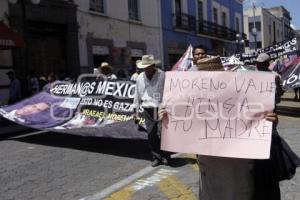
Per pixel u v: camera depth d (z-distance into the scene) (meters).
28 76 16.53
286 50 16.98
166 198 6.00
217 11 39.53
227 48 41.72
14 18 17.91
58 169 7.84
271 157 3.84
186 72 3.70
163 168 7.69
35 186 6.80
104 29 23.53
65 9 20.59
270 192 3.88
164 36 29.92
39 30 19.41
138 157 8.66
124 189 6.48
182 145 3.66
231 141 3.54
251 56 17.95
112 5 24.23
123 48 25.03
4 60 17.53
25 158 8.83
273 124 3.66
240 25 46.34
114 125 8.98
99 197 6.14
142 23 27.22
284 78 15.39
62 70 20.84
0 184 6.95
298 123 12.95
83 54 21.89
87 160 8.52
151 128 7.75
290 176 4.03
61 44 20.89
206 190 3.80
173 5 31.25
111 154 9.00
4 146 10.24
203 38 36.38
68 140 10.70
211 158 3.74
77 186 6.74
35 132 12.20
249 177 3.72
